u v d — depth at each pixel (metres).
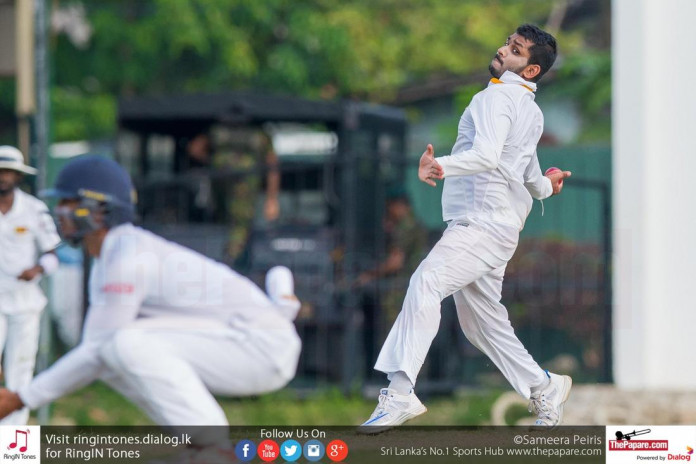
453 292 22.34
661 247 40.28
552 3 85.50
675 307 40.12
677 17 40.03
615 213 40.62
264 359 20.22
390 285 42.44
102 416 37.75
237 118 45.41
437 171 21.34
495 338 23.41
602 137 71.81
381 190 44.44
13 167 30.27
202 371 20.02
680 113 40.12
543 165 60.75
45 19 38.03
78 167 20.67
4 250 30.47
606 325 43.03
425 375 42.00
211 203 44.22
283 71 76.38
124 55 76.88
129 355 19.42
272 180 44.38
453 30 83.12
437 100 75.81
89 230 20.48
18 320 30.73
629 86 40.34
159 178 45.56
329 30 77.12
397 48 80.19
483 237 22.16
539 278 45.41
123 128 46.66
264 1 76.56
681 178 40.19
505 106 22.09
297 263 42.53
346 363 41.44
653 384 39.81
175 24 74.06
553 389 23.83
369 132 46.84
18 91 37.78
